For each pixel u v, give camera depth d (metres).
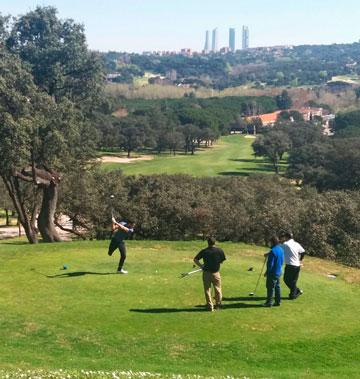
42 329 14.23
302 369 12.45
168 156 158.62
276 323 14.98
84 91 38.44
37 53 36.03
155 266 21.14
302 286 19.03
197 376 10.98
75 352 12.89
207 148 182.75
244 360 12.78
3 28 36.59
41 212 37.00
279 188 56.44
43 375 10.42
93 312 15.48
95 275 19.42
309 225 36.41
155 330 14.25
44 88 37.53
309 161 110.75
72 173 40.62
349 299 17.91
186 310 15.80
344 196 42.94
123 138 149.50
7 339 13.53
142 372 11.13
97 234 43.12
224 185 56.31
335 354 13.31
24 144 31.30
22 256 22.86
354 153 97.31
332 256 35.38
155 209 42.06
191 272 18.53
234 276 19.77
